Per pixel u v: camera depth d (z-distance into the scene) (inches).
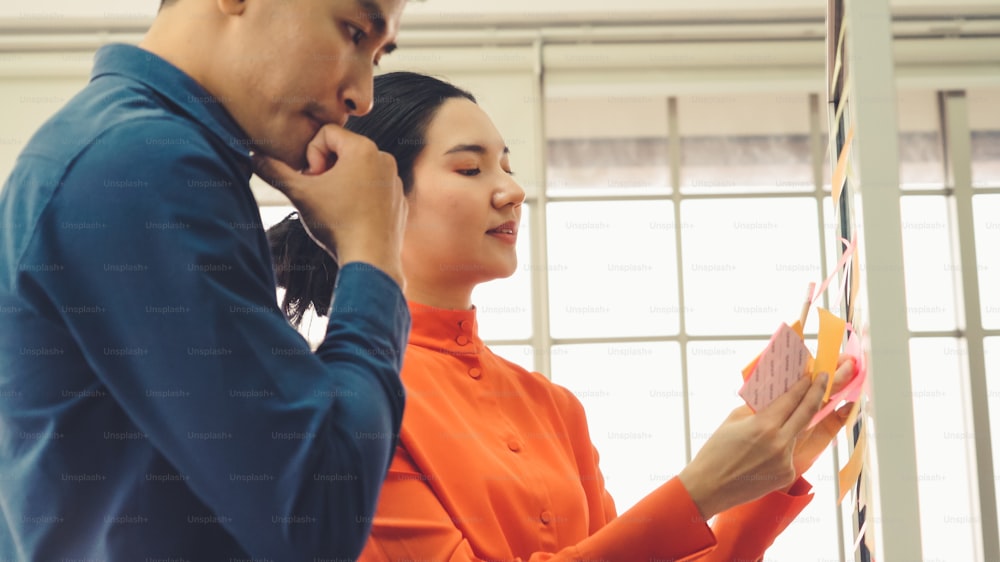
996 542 164.4
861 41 34.9
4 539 29.8
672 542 39.2
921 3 180.1
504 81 178.9
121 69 31.4
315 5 32.1
